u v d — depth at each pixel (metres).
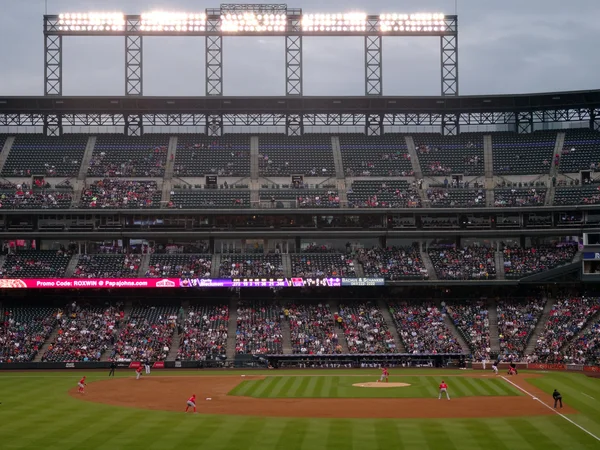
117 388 78.88
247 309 112.94
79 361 101.56
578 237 116.38
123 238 119.88
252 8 131.62
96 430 54.03
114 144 132.12
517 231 117.75
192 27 130.25
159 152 130.88
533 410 62.56
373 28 131.25
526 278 111.94
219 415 60.72
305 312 112.75
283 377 89.50
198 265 116.50
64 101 128.38
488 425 55.78
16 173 124.62
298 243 121.94
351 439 50.88
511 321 109.12
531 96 129.00
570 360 98.31
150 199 120.62
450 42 133.12
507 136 134.00
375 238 122.62
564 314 108.38
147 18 129.12
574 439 50.62
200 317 110.88
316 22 130.50
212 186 124.50
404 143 134.38
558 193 120.06
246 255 119.06
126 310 112.44
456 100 131.88
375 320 110.81
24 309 112.00
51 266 115.38
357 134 137.38
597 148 126.62
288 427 55.16
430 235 120.62
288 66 132.25
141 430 54.03
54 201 119.56
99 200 119.75
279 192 123.31
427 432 53.22
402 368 100.81
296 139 135.12
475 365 99.50
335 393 74.06
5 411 62.75
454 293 116.12
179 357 102.75
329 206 120.25
